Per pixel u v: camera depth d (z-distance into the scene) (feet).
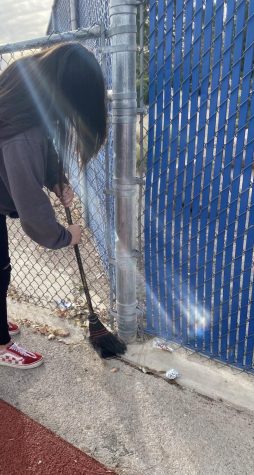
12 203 6.48
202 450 6.59
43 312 10.39
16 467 6.43
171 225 7.80
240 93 6.20
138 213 8.16
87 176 12.57
